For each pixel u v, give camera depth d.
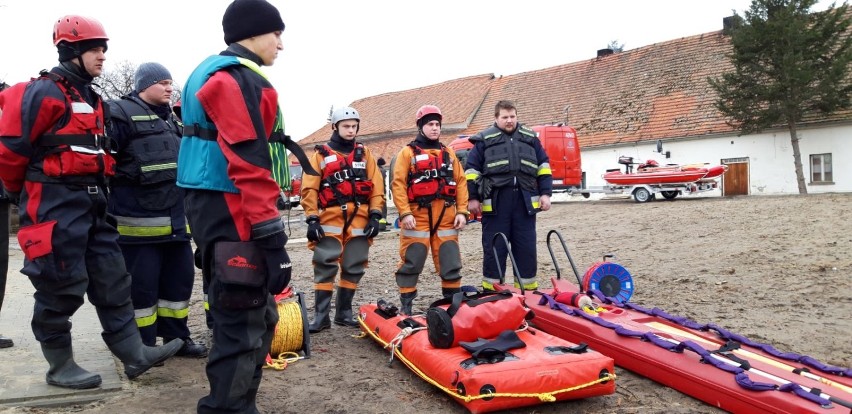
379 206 6.73
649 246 11.90
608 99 31.59
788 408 3.74
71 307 4.12
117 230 4.46
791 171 25.58
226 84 3.06
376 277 10.42
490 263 6.98
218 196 3.23
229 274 3.10
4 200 4.94
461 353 4.47
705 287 8.31
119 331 4.32
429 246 6.91
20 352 5.12
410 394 4.58
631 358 4.89
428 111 6.79
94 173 4.12
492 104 36.34
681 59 30.78
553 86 34.69
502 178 6.88
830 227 11.66
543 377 4.08
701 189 20.56
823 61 25.64
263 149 3.09
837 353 5.37
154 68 5.08
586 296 5.73
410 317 5.55
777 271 8.91
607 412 4.20
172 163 5.03
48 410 4.01
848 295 7.43
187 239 5.21
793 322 6.41
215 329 3.28
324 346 5.93
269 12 3.39
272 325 3.54
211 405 3.29
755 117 25.73
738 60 26.06
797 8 25.53
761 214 13.98
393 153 37.66
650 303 7.52
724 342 4.82
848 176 24.66
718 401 4.19
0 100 4.03
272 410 4.25
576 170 23.14
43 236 3.89
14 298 7.90
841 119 24.61
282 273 3.11
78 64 4.12
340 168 6.50
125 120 4.87
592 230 14.78
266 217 3.05
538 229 15.98
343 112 6.51
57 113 3.95
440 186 6.72
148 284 5.01
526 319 4.91
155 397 4.28
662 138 28.06
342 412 4.23
